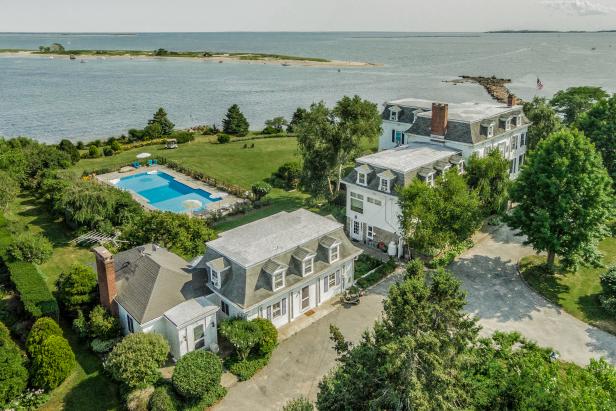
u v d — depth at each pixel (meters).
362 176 45.19
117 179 68.00
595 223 37.69
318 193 54.56
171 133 94.69
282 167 64.56
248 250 33.75
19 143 67.06
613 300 35.09
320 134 52.09
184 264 34.91
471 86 173.00
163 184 67.06
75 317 34.00
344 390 21.88
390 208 43.69
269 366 30.78
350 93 158.00
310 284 35.84
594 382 20.98
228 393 28.50
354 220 47.59
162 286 31.53
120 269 34.22
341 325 34.69
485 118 51.88
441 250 43.22
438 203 38.03
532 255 43.50
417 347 20.61
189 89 171.88
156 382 28.28
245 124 95.06
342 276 38.44
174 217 40.56
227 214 54.66
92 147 79.94
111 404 27.69
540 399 21.09
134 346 27.72
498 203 44.91
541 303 36.62
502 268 41.66
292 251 34.62
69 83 186.50
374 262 43.06
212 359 28.36
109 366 27.77
